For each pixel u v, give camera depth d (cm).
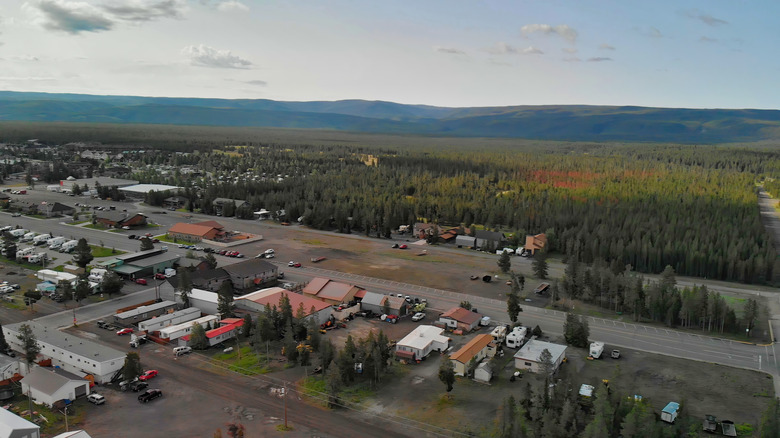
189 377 8381
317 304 11000
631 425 6475
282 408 7512
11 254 14638
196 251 16138
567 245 16900
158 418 7181
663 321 11400
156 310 10875
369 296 11744
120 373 8300
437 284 13700
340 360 8300
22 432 6334
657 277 15475
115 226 19100
